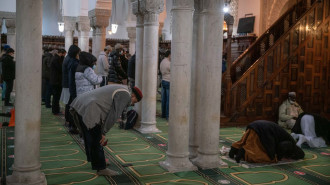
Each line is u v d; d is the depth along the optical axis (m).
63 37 21.28
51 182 3.98
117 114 3.93
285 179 4.35
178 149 4.60
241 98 7.94
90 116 3.87
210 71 4.65
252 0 13.95
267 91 8.15
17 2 3.61
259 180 4.28
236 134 7.04
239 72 8.63
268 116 8.20
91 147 4.14
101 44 11.88
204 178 4.30
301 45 8.45
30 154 3.71
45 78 10.08
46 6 22.28
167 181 4.15
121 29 24.14
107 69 8.96
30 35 3.62
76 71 5.74
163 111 8.66
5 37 18.94
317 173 4.62
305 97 8.59
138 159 5.03
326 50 8.75
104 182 4.03
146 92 6.94
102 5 11.59
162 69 8.45
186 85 4.56
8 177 3.75
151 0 6.69
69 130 6.67
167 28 23.28
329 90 8.86
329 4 8.69
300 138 6.04
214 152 4.77
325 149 5.98
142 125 7.01
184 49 4.52
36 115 3.72
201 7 4.94
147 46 6.86
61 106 10.15
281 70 8.26
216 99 4.70
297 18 9.00
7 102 9.41
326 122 6.16
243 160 5.12
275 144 5.07
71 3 14.32
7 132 6.47
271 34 8.89
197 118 5.07
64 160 4.87
